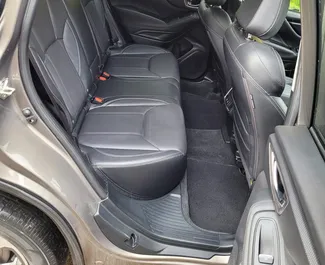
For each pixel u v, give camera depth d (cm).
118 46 267
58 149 129
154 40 286
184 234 161
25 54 114
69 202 133
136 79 227
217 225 181
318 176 96
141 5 276
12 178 125
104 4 257
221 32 200
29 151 125
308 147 105
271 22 143
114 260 151
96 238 143
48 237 143
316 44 102
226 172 217
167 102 202
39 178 127
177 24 278
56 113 152
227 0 241
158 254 154
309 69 106
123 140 169
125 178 158
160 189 169
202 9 229
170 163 162
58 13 179
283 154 107
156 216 164
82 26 207
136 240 149
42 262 145
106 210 142
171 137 171
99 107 197
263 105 153
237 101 175
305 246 86
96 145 166
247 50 150
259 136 160
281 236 105
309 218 87
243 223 124
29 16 110
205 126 255
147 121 183
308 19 102
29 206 139
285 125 123
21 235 136
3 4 110
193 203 193
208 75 287
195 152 232
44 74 143
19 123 121
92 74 210
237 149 211
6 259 148
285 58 227
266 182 125
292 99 125
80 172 135
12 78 115
